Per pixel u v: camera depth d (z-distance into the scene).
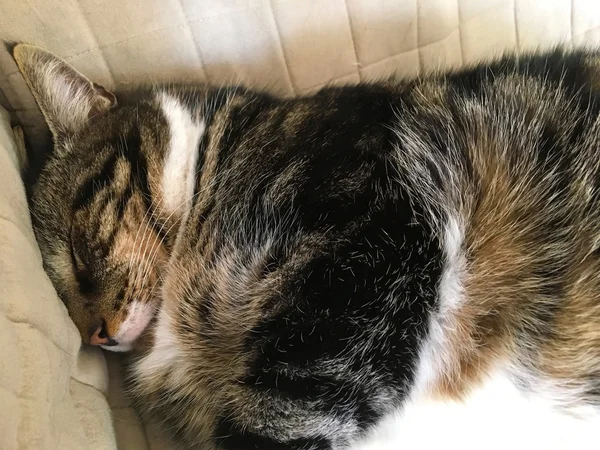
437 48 0.34
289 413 0.20
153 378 0.25
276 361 0.20
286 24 0.31
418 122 0.24
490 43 0.35
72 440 0.18
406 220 0.22
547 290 0.22
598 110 0.24
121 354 0.26
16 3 0.26
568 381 0.23
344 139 0.23
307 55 0.32
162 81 0.30
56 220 0.25
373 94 0.26
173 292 0.24
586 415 0.23
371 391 0.21
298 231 0.21
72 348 0.21
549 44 0.34
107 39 0.28
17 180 0.23
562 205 0.23
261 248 0.22
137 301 0.25
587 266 0.22
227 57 0.30
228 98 0.27
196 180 0.25
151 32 0.29
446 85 0.26
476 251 0.23
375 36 0.32
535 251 0.23
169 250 0.25
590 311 0.22
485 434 0.24
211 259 0.23
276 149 0.24
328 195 0.22
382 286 0.21
